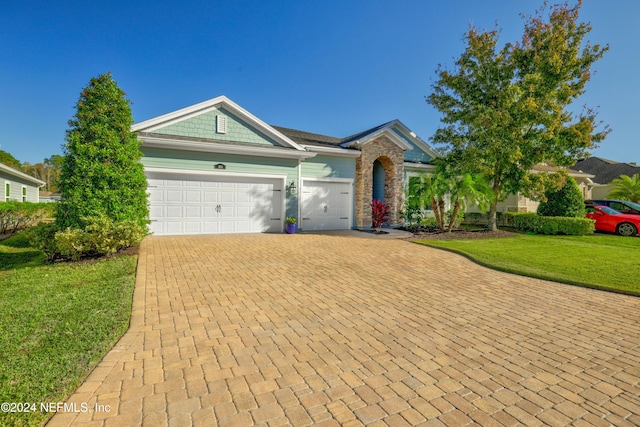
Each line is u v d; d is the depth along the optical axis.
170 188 11.80
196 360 3.17
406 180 18.30
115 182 8.36
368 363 3.20
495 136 13.12
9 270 7.09
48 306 4.59
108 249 7.68
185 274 6.55
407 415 2.41
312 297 5.34
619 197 25.27
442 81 14.61
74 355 3.17
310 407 2.48
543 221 14.63
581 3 12.48
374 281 6.44
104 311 4.42
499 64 13.66
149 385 2.72
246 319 4.30
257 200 13.33
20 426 2.17
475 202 13.74
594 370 3.16
